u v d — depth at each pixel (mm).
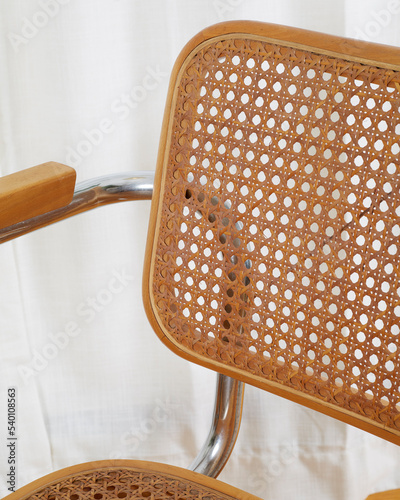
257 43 593
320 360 604
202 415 1358
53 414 1371
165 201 660
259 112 601
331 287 590
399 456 1374
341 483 1355
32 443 1345
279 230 608
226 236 636
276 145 597
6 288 1261
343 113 562
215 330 658
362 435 1361
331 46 558
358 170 562
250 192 617
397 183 544
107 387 1358
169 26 1132
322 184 581
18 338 1298
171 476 614
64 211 653
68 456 1377
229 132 619
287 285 612
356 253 573
